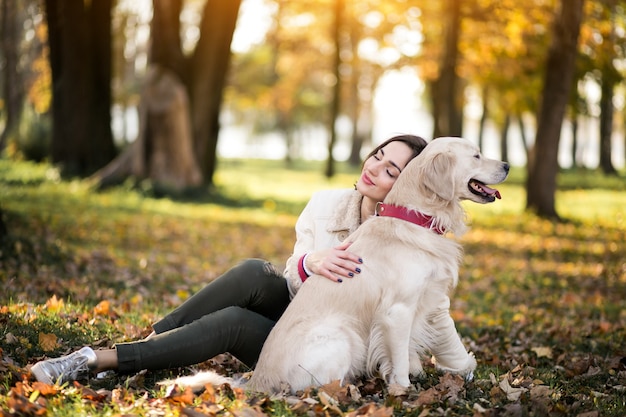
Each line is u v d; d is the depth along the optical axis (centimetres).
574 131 3522
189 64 1833
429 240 358
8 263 683
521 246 1263
